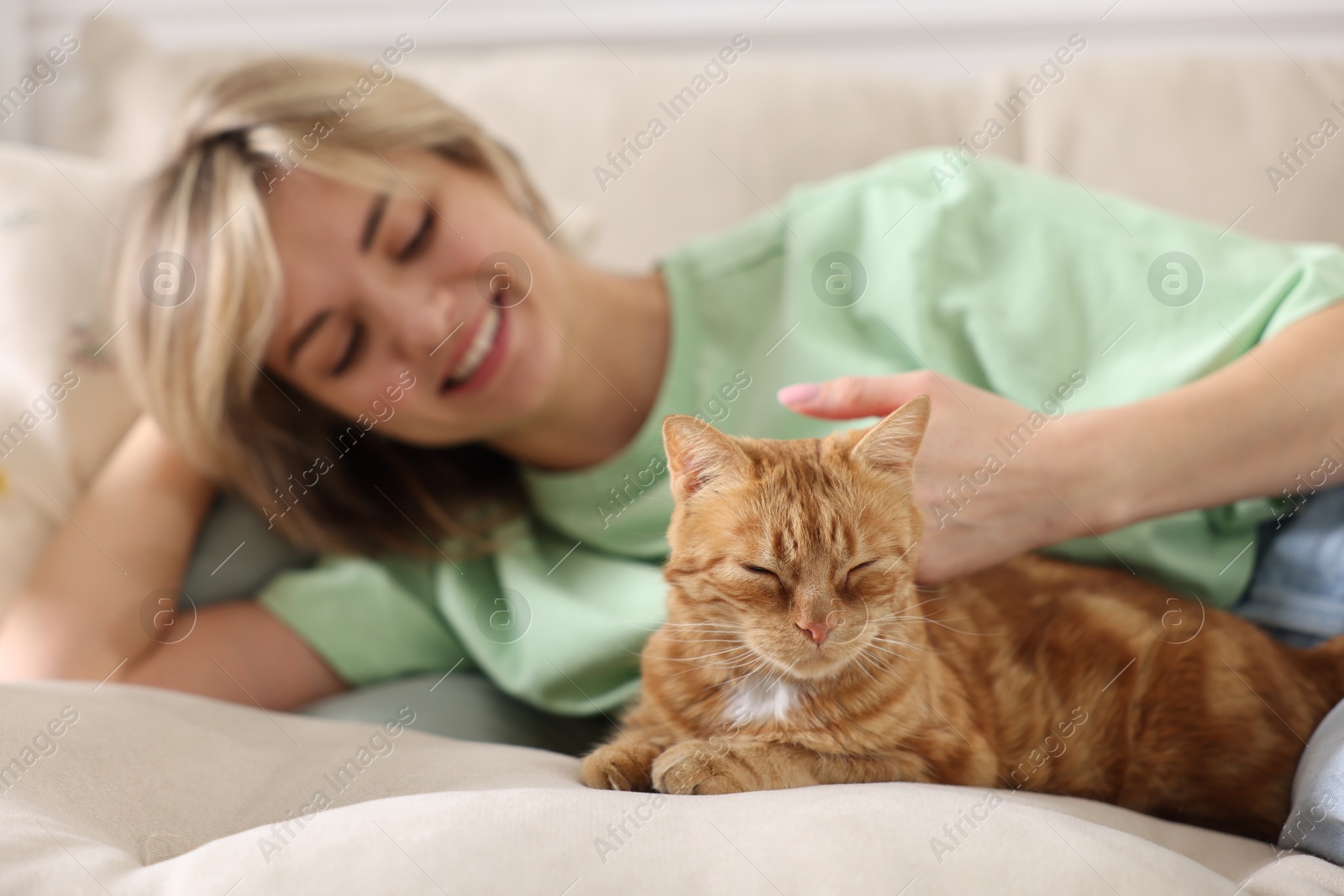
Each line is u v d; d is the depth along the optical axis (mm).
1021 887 716
